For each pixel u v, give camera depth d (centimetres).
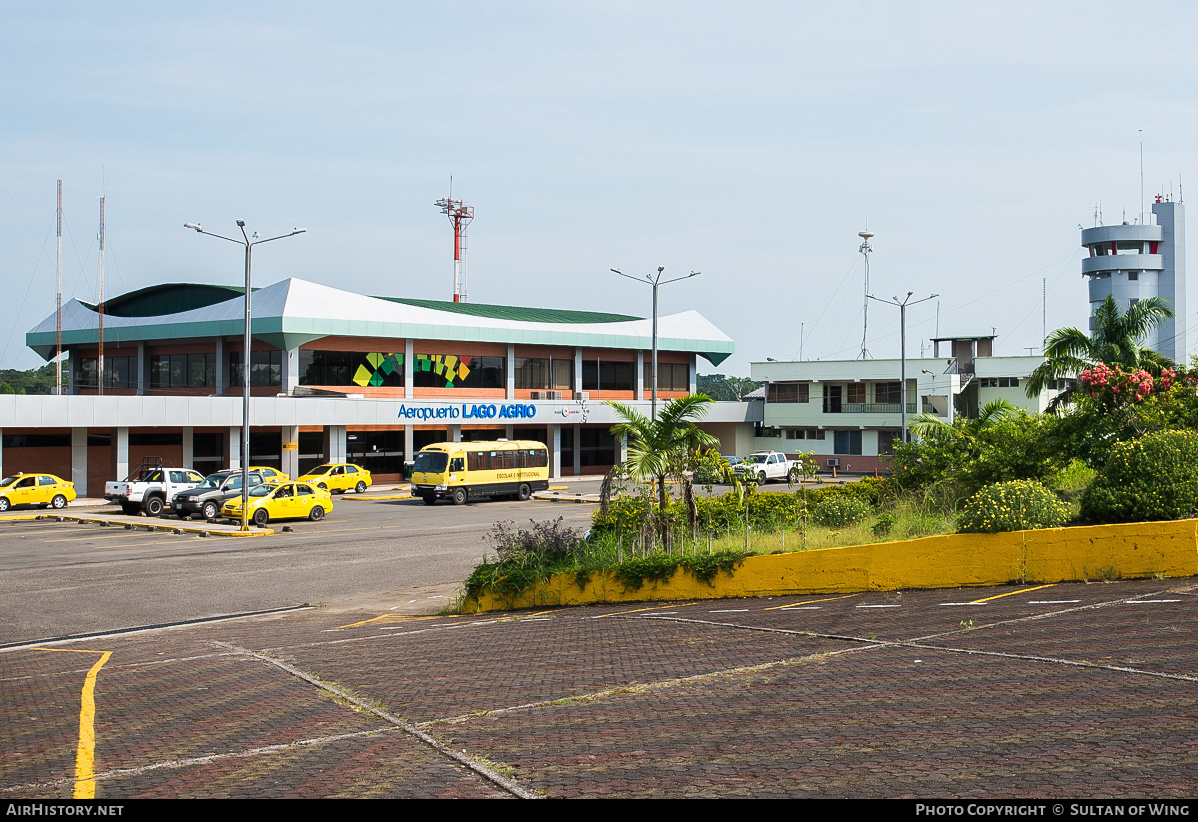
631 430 2061
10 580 2438
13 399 4403
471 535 3388
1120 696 838
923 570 1545
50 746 945
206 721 1023
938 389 6694
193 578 2475
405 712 1009
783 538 1859
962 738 767
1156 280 9700
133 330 6344
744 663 1121
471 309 6925
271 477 4481
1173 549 1356
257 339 5950
